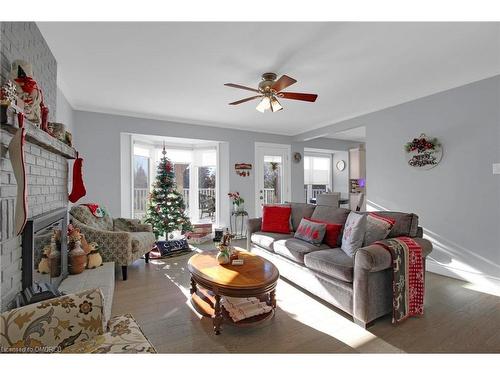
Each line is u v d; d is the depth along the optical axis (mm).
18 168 1256
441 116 3316
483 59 2545
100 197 4188
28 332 1047
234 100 3766
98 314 1188
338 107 4055
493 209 2869
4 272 1352
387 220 2357
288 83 2438
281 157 6070
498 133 2838
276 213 3730
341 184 7949
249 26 2014
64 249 2271
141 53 2420
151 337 1901
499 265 2830
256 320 2012
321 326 2053
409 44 2268
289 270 2883
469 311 2293
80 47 2301
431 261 3396
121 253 3035
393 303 2041
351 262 2186
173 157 5605
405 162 3711
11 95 1242
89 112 4109
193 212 5746
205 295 2383
